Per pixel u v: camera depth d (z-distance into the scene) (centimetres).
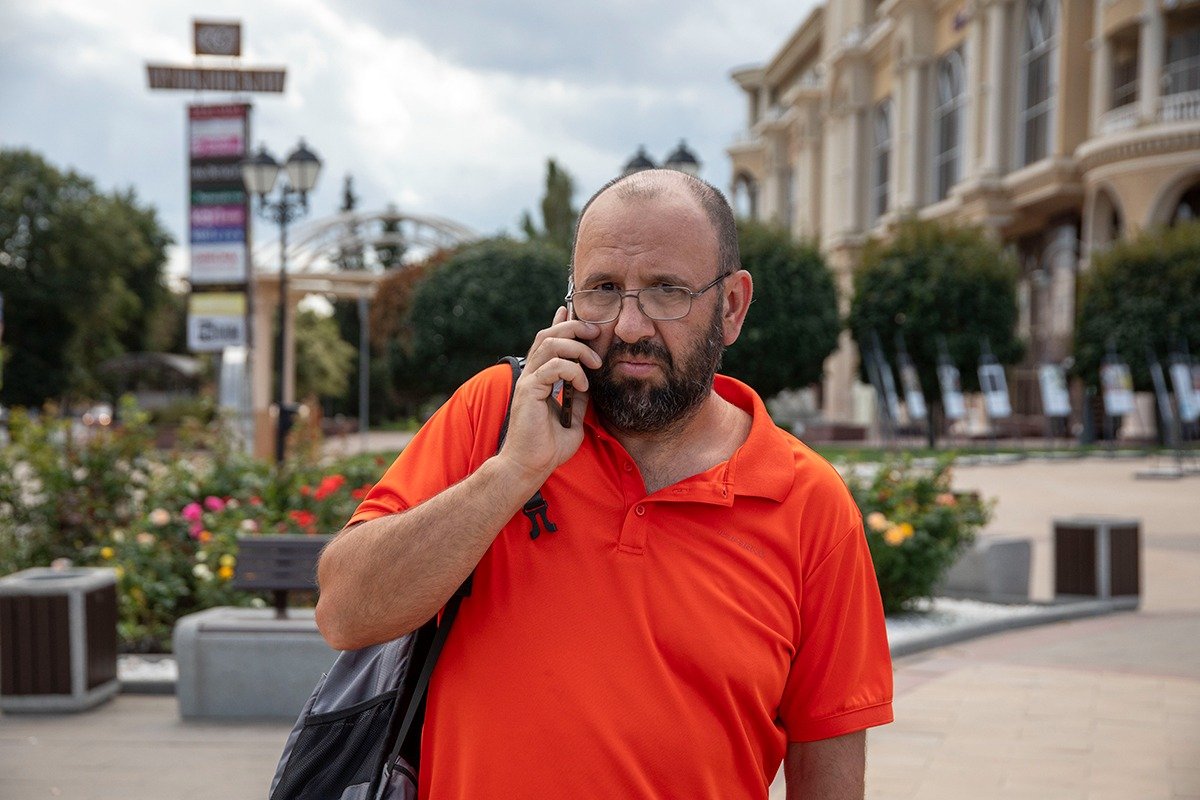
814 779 167
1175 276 2831
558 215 6344
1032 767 473
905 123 4194
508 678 151
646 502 156
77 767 475
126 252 5034
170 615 723
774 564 159
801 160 5312
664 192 157
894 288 3216
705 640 152
